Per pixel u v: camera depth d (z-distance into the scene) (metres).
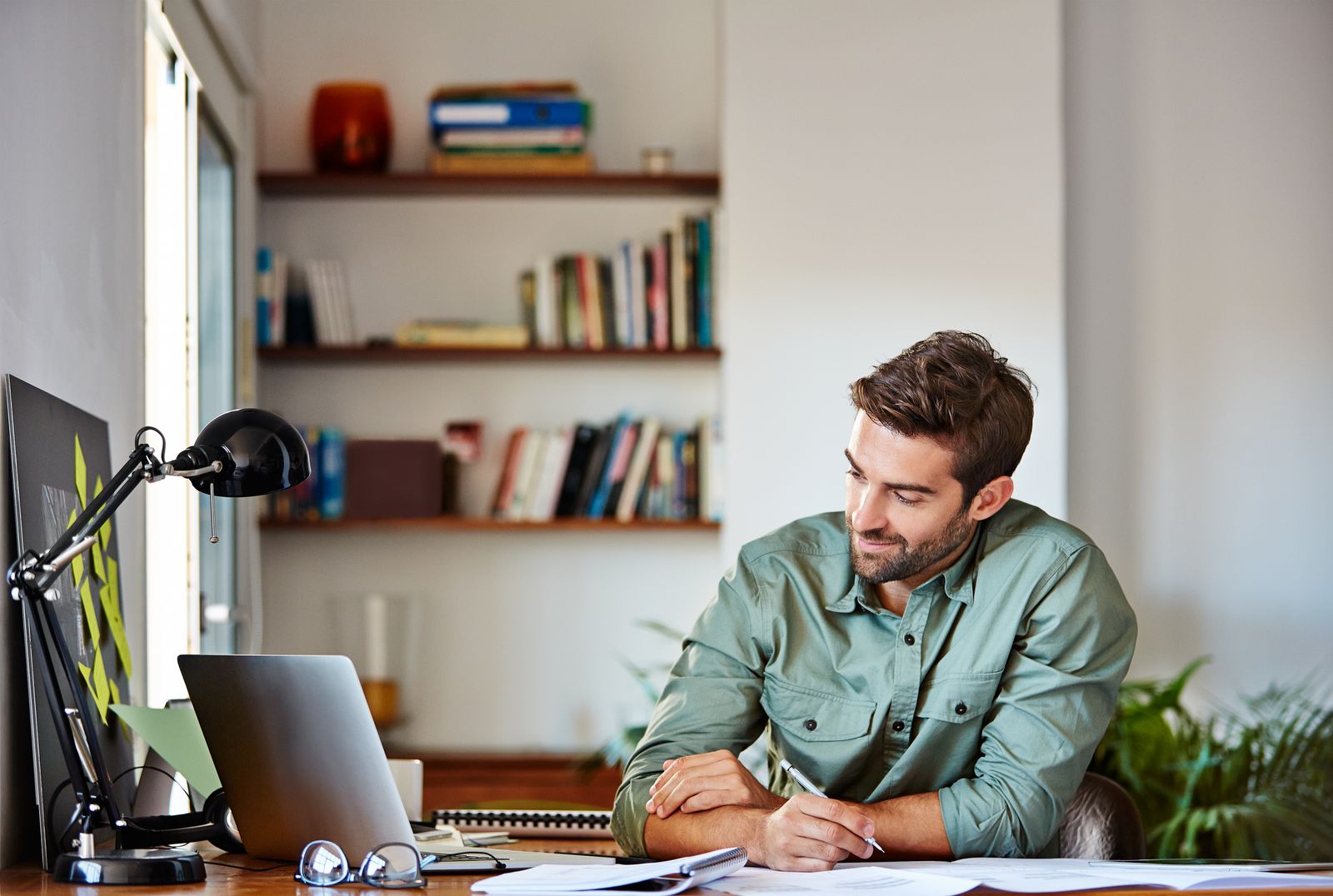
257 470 1.46
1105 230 4.05
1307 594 4.00
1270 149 4.08
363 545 3.94
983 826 1.59
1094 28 4.08
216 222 3.31
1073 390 4.02
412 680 3.67
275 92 3.99
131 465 1.41
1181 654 3.99
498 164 3.85
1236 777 3.32
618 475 3.84
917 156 3.79
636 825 1.59
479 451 3.95
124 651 1.85
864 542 1.69
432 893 1.25
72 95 1.79
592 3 4.07
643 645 3.98
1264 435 4.03
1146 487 4.02
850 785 1.79
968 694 1.73
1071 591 1.73
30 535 1.46
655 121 4.06
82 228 1.83
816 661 1.79
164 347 2.76
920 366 1.65
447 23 4.05
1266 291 4.05
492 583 3.97
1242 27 4.09
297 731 1.36
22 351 1.54
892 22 3.81
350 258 3.99
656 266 3.86
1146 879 1.28
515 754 3.85
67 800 1.50
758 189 3.77
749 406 3.74
